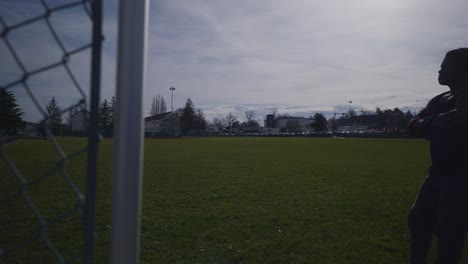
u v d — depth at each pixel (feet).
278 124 499.10
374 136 270.67
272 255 15.30
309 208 23.86
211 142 150.30
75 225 18.53
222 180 36.29
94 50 2.91
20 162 49.65
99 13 2.93
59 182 31.58
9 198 2.98
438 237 7.98
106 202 24.30
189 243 16.57
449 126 7.75
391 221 20.90
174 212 22.30
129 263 3.00
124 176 2.98
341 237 17.83
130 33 2.99
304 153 81.41
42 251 14.73
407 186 33.58
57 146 2.96
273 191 30.19
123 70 2.97
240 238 17.39
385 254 15.65
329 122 467.11
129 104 2.98
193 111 344.49
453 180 7.89
